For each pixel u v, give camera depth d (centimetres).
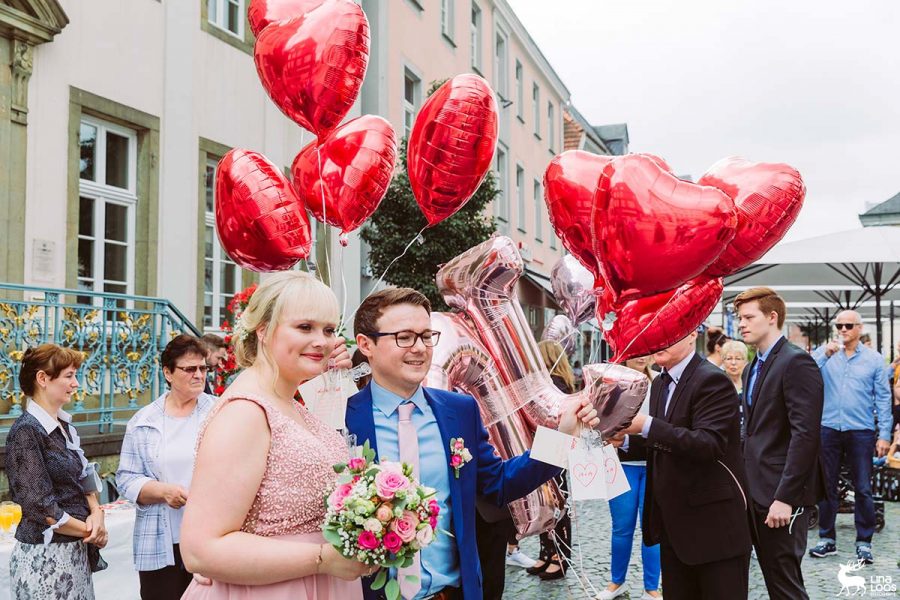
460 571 247
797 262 965
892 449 913
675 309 288
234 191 297
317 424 224
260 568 184
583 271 406
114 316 680
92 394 652
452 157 299
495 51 2034
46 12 725
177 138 916
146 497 365
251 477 192
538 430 260
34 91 735
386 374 254
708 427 337
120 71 838
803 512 369
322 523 202
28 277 725
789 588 367
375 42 1315
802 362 379
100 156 830
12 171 711
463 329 352
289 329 208
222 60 996
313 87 294
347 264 1170
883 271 1191
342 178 307
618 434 273
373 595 238
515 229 2178
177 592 370
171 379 384
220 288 1003
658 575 529
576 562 619
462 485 254
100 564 372
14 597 344
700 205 230
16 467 340
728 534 335
